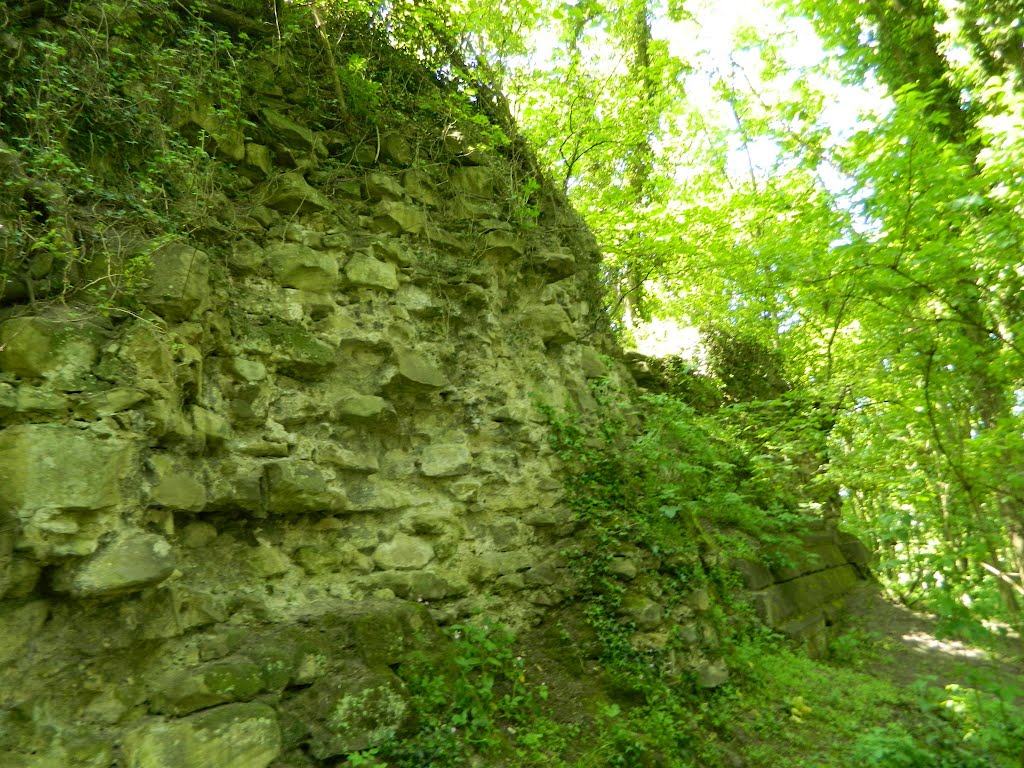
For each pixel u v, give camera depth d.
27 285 2.83
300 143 4.62
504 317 5.77
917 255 4.77
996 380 5.01
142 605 2.87
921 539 4.74
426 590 4.25
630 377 8.30
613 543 5.29
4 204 2.79
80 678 2.62
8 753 2.32
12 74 3.14
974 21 6.40
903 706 6.00
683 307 11.91
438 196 5.41
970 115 6.84
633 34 9.79
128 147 3.58
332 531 3.99
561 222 7.00
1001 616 4.19
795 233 5.93
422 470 4.55
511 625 4.70
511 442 5.25
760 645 6.30
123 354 2.92
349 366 4.42
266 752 2.89
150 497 2.96
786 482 8.46
